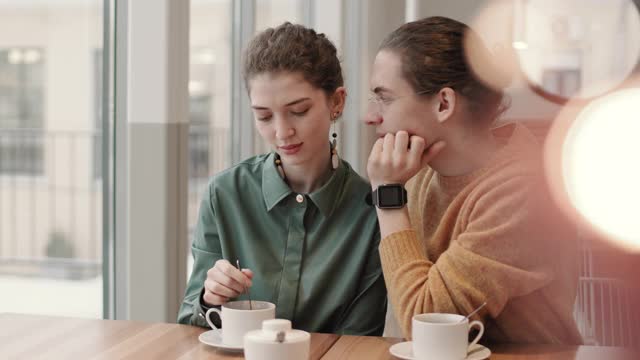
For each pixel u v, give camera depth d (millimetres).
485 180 1330
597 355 1174
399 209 1341
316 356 1160
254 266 1466
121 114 2168
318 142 1391
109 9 2146
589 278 1396
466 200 1354
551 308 1328
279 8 3277
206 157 3100
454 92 1335
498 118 1424
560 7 2785
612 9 2744
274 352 1025
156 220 2129
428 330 1103
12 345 1213
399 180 1349
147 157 2117
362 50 3152
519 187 1289
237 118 3057
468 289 1240
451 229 1392
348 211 1477
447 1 2984
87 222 8359
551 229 1285
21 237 8406
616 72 2719
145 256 2148
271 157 1498
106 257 2213
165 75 2092
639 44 2711
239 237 1493
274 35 1383
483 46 1385
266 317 1190
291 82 1339
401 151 1340
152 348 1205
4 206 8492
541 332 1321
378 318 1497
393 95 1354
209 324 1308
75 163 8469
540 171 1296
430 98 1338
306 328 1466
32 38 9461
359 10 3166
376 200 1352
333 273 1459
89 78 9406
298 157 1382
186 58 2148
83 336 1281
